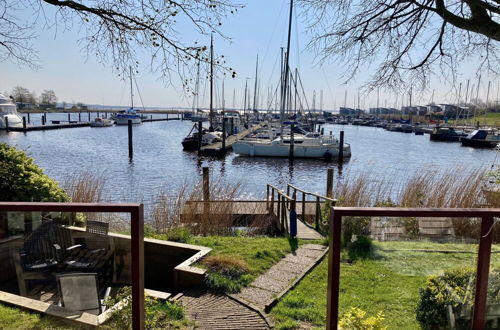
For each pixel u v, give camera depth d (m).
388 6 5.18
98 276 3.06
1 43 5.72
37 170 6.55
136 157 30.27
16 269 3.19
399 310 3.58
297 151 31.53
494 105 66.62
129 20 5.18
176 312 4.29
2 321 3.17
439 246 3.06
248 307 4.59
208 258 5.81
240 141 32.78
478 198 8.88
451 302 3.11
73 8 4.96
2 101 51.97
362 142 51.06
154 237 7.23
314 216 10.38
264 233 9.51
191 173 23.38
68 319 3.15
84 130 57.41
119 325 2.98
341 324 3.04
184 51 5.35
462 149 43.41
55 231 3.04
